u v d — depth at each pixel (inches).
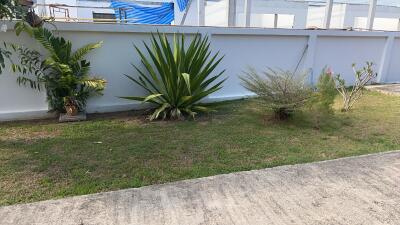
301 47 290.2
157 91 217.0
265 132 185.9
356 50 323.3
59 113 208.8
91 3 536.7
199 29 239.8
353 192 117.7
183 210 103.9
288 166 138.6
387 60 343.6
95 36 212.2
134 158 145.4
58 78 198.2
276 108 199.0
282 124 200.5
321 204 109.6
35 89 204.2
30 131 181.0
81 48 198.7
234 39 257.8
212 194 114.1
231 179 125.6
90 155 147.7
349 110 232.7
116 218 98.8
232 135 179.6
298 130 190.2
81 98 205.5
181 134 179.8
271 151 157.4
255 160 146.3
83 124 196.1
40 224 95.2
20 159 141.7
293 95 195.9
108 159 143.6
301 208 107.0
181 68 205.2
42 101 207.9
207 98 256.8
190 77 209.0
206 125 197.3
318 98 191.5
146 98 202.7
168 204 107.1
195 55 209.6
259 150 158.4
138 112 225.6
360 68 330.6
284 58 284.7
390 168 137.8
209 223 97.7
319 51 301.7
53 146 157.9
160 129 188.1
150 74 219.8
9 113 202.1
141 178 126.5
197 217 100.3
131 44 222.5
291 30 277.3
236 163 142.6
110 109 226.2
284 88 197.3
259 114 218.4
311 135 182.1
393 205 110.0
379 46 336.2
